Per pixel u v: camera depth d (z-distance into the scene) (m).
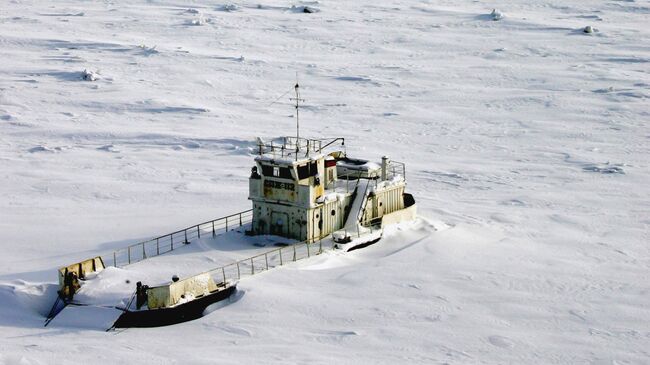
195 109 65.88
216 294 28.19
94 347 24.67
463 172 50.88
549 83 75.38
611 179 49.47
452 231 37.34
